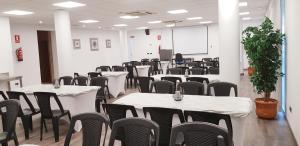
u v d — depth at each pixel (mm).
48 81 12102
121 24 12031
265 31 4957
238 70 5125
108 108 3174
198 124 2018
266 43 4852
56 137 4395
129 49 16625
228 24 5000
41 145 4266
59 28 7184
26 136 4574
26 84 10031
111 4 6500
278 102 5480
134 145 2291
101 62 14562
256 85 5199
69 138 2576
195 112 2717
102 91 6016
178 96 3686
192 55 15406
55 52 11688
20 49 9641
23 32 9953
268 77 5059
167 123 2869
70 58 7414
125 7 7082
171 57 12703
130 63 11914
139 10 7777
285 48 4902
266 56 4957
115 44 15852
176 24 13602
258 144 3988
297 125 3764
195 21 12547
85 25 11734
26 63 10047
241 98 3697
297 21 3680
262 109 5180
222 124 2736
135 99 3857
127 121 2299
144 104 3518
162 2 6547
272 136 4285
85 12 7664
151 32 16219
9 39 7977
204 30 14906
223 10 5004
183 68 7184
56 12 7141
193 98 3775
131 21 10891
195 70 6816
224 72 5141
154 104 3494
